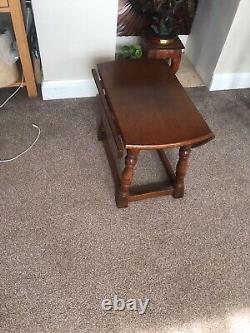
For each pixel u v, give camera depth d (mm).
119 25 1827
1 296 1051
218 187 1424
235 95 1905
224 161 1533
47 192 1342
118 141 1124
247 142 1633
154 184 1402
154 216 1298
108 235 1226
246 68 1877
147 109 1179
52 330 996
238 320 1051
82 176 1412
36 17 1405
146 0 1721
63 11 1406
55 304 1047
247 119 1756
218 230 1275
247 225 1301
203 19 1866
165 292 1095
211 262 1181
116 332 1005
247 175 1484
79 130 1604
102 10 1443
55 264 1135
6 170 1405
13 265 1123
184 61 2104
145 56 1700
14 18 1365
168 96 1238
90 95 1796
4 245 1171
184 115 1171
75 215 1275
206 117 1746
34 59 1641
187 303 1075
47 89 1700
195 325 1032
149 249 1198
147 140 1073
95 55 1628
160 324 1027
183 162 1232
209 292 1104
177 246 1215
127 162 1158
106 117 1265
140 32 1883
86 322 1017
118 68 1347
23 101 1719
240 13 1573
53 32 1479
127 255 1177
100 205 1315
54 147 1516
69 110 1701
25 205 1292
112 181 1403
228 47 1727
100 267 1139
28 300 1049
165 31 1613
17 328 993
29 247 1172
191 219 1301
